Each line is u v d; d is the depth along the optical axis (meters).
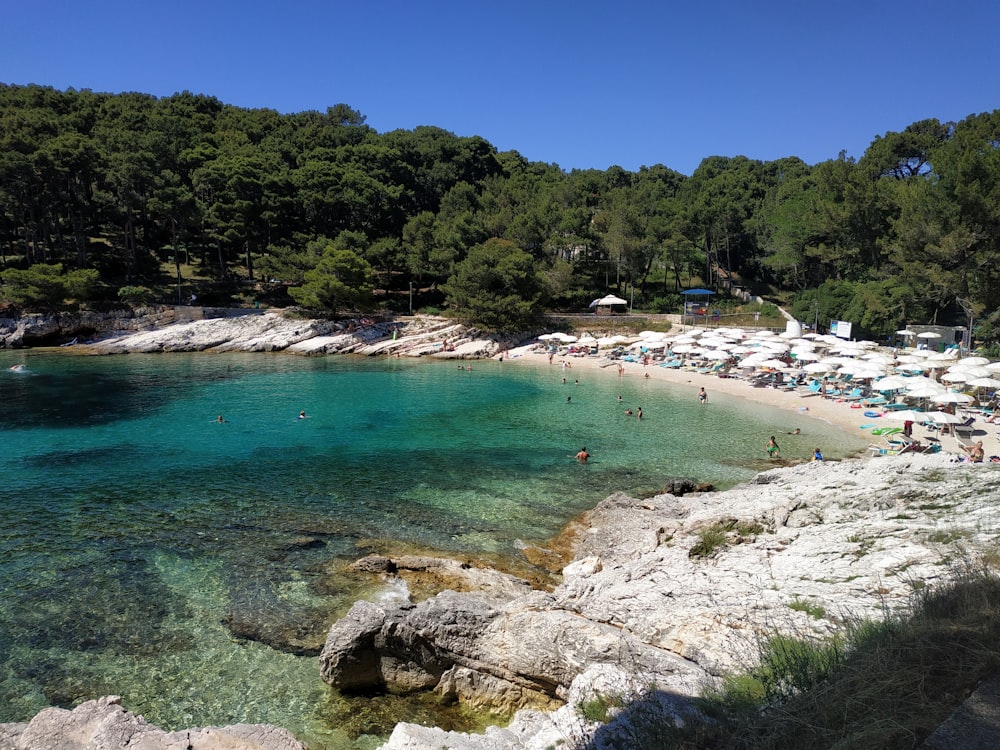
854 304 68.69
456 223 91.88
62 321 74.19
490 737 10.55
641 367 63.56
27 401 45.28
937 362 49.62
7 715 13.50
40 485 27.98
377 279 94.75
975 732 5.83
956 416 35.66
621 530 22.12
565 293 84.69
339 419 41.31
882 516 18.59
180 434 37.00
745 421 41.94
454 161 127.19
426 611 14.55
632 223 90.00
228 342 75.62
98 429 37.91
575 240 89.12
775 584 14.73
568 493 28.08
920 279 58.59
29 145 76.50
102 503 25.86
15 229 88.00
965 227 51.94
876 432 37.91
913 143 80.88
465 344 74.50
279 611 17.73
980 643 7.39
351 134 129.25
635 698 9.79
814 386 51.22
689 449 35.34
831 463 28.70
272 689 14.48
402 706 14.04
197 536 22.75
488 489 28.36
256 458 32.50
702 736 8.21
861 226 73.75
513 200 105.00
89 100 113.56
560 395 50.66
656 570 17.31
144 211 89.19
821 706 7.34
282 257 84.50
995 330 53.81
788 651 9.96
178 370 60.75
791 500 21.83
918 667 7.31
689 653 11.90
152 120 102.44
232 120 124.69
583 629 12.83
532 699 13.20
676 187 149.00
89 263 84.12
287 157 112.19
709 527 20.58
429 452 34.06
